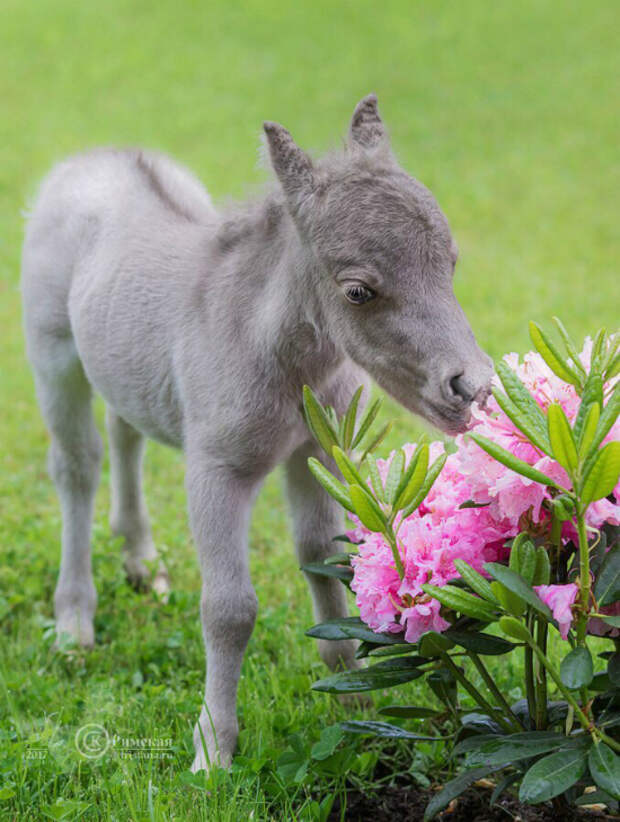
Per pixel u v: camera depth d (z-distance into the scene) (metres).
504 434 3.41
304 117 18.03
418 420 4.16
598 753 3.19
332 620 3.85
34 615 6.14
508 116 17.88
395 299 3.90
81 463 5.99
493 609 3.37
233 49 21.83
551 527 3.51
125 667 5.66
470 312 10.55
